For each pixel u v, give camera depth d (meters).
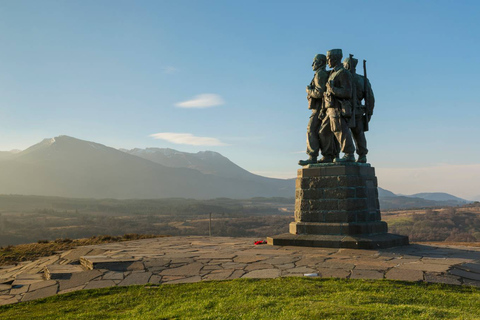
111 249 15.80
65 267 12.85
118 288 10.32
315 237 15.32
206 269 11.55
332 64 16.55
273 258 12.66
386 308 7.48
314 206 16.11
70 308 8.99
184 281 10.55
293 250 14.34
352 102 16.28
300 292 8.85
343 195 15.53
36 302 9.80
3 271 15.21
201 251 14.69
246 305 8.05
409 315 7.11
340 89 15.89
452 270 10.41
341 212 15.52
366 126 17.08
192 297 9.09
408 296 8.48
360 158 17.14
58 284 11.09
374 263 11.40
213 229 108.94
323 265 11.33
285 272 10.76
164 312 8.23
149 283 10.52
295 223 16.36
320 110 17.16
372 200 16.30
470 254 12.96
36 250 18.78
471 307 7.86
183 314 7.89
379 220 16.52
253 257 12.93
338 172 15.73
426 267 10.72
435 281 9.57
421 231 74.50
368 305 7.78
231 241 18.98
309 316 7.08
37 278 12.39
